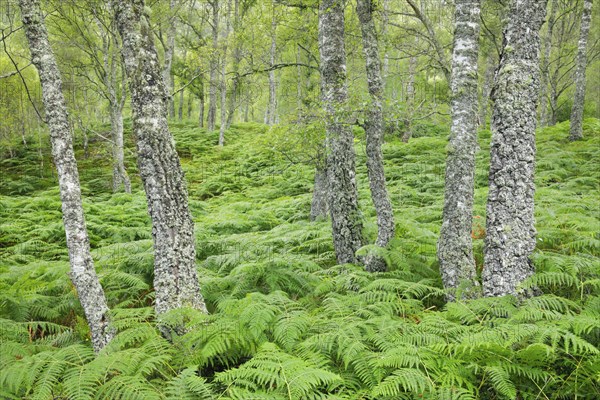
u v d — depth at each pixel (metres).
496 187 4.43
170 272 4.39
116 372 3.53
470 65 5.09
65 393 3.10
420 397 3.09
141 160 4.35
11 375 3.27
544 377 3.29
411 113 6.08
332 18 6.75
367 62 6.55
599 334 3.68
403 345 3.66
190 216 4.58
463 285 4.69
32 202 13.52
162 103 4.41
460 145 5.01
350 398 3.12
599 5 22.00
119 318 4.66
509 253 4.34
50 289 6.25
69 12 15.60
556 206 8.00
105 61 16.80
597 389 3.20
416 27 14.30
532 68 4.31
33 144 25.27
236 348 3.92
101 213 12.27
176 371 3.71
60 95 4.99
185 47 24.33
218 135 26.92
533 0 4.26
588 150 13.24
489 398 3.34
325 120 6.31
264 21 12.52
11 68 22.47
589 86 31.67
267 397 2.96
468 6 5.11
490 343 3.30
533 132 4.36
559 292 4.74
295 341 3.88
